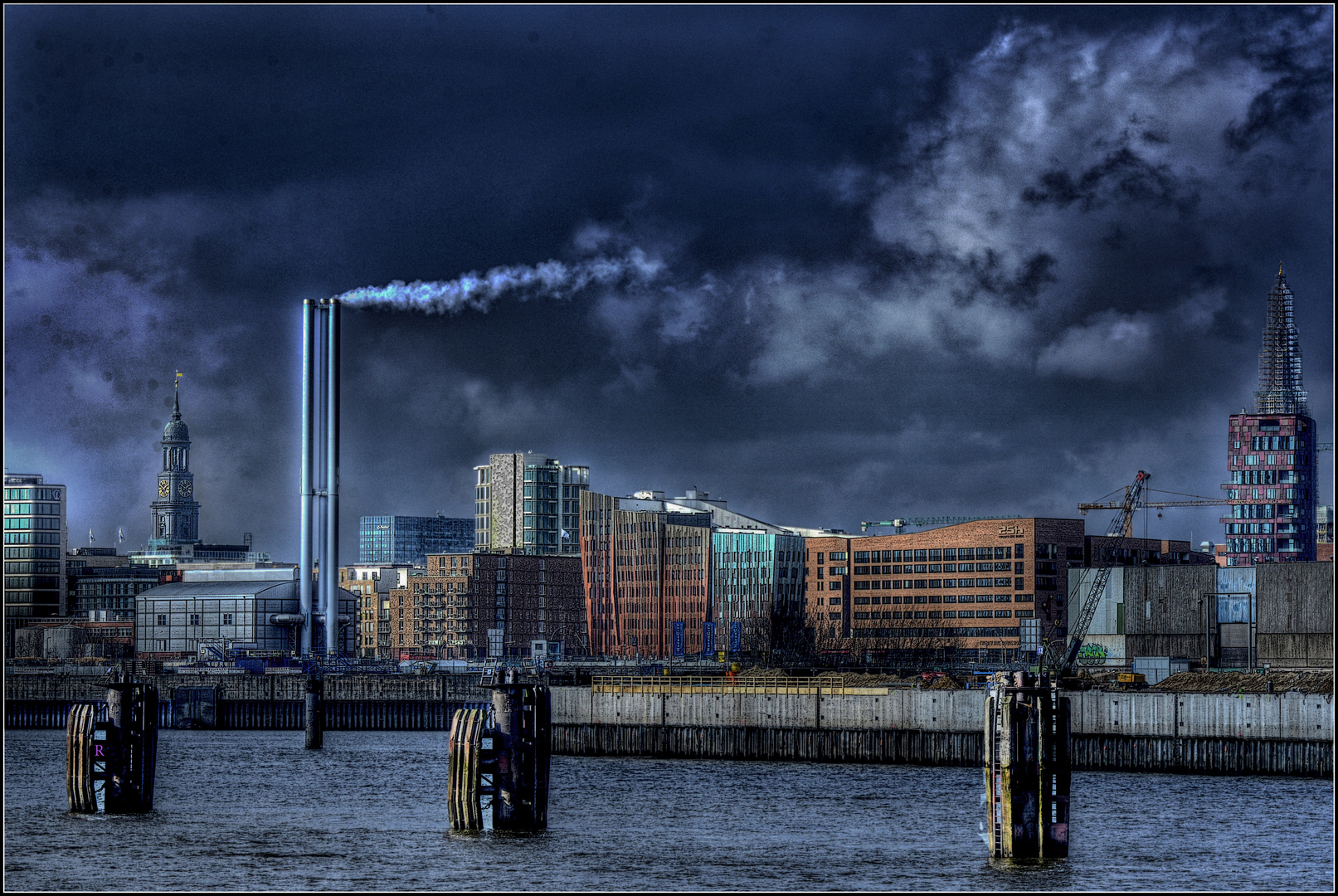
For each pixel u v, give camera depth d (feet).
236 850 407.64
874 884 361.30
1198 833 433.48
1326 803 499.92
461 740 412.57
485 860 388.78
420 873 373.40
